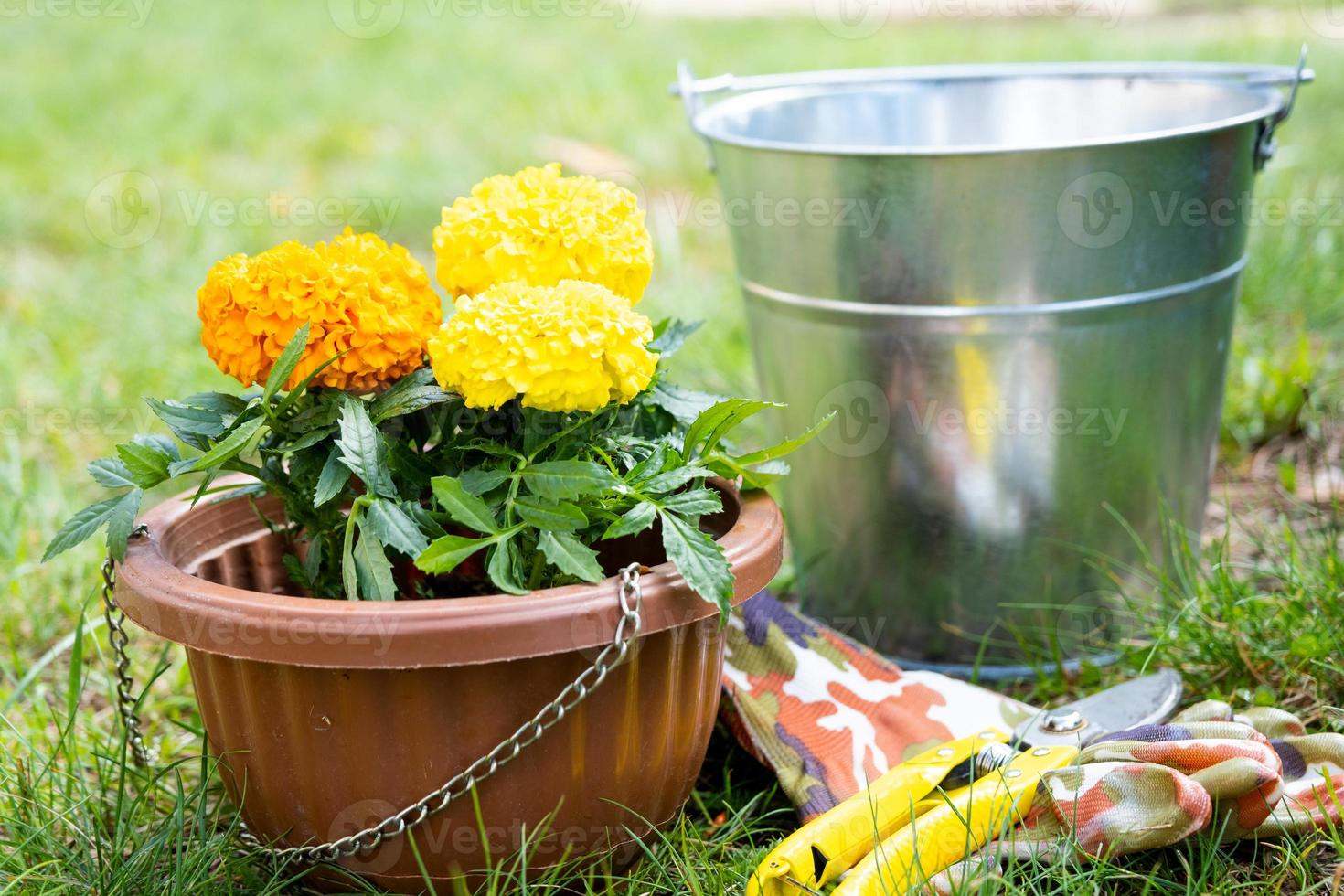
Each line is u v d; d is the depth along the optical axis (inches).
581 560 41.0
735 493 51.3
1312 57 192.5
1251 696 57.6
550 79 207.3
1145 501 63.7
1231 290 62.7
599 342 40.2
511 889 45.2
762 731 54.1
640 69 209.5
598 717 43.1
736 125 67.6
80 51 240.2
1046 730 53.0
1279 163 134.6
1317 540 71.1
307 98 200.7
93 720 60.1
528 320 40.7
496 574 40.6
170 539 49.2
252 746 44.2
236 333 43.9
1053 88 74.2
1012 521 62.5
